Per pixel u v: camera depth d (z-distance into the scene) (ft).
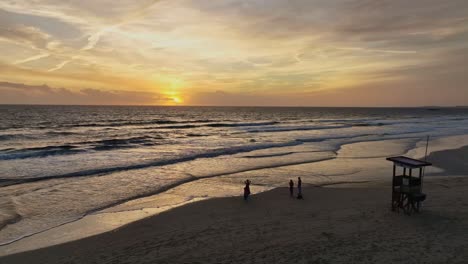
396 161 43.27
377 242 33.58
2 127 183.42
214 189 61.16
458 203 46.44
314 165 85.20
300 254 31.63
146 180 67.05
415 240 33.78
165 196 56.29
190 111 561.02
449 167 80.94
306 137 154.71
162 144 125.59
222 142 132.98
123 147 115.65
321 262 29.76
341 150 112.57
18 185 60.95
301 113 532.73
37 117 282.15
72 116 313.12
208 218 44.11
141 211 48.11
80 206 50.01
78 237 38.45
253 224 41.09
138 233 39.29
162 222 42.93
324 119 346.13
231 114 461.37
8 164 81.10
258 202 51.47
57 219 44.45
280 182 66.54
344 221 40.57
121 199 53.98
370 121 309.63
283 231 38.11
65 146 112.68
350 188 60.03
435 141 137.90
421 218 40.50
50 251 34.63
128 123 241.96
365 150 112.27
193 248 34.30
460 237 34.27
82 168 77.10
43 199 53.01
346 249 32.22
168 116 371.35
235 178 70.08
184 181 66.85
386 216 41.78
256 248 33.58
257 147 116.88
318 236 35.96
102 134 160.25
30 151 98.37
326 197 53.62
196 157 95.50
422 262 29.01
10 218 44.32
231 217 44.34
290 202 51.03
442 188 56.85
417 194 41.86
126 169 77.46
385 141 138.62
